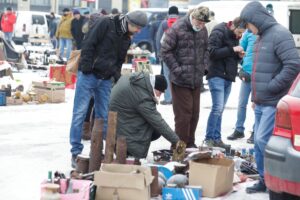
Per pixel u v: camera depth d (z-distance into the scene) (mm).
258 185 11727
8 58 32125
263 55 11266
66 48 37438
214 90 15258
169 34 14133
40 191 10844
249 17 11250
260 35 11398
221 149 13992
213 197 11078
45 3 115562
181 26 14086
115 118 11562
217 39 15039
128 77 12617
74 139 13258
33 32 51375
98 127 11688
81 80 13172
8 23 42594
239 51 15062
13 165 13383
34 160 13898
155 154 13070
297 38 38000
